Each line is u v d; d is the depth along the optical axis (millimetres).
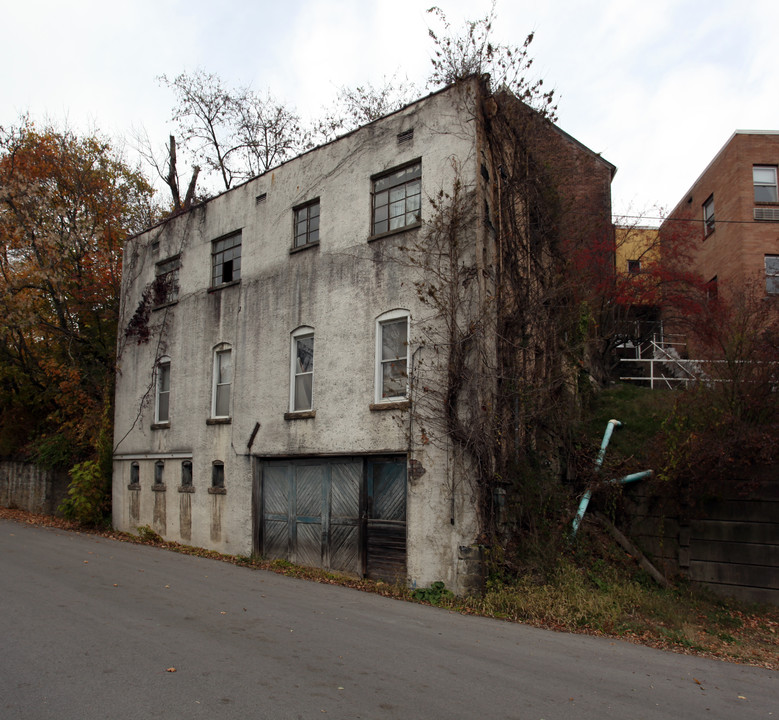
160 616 8547
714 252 25375
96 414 21594
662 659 7977
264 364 15156
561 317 14055
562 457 13172
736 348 11492
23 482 24328
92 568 12227
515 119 13375
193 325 17484
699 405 11648
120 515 19391
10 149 24828
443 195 12000
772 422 11062
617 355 20172
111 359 22609
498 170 12703
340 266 13711
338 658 6973
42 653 6703
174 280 18625
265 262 15555
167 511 17484
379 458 12547
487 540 10727
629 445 13328
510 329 12250
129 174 27844
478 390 11070
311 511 13727
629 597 10445
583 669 7203
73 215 25234
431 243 12039
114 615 8477
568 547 11703
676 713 5930
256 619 8656
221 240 17297
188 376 17406
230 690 5770
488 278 11727
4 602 9023
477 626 9141
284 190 15398
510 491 11492
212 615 8766
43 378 24500
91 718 5047
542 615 9852
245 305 15914
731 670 7742
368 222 13344
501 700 5926
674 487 11586
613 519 12539
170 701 5445
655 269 19656
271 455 14562
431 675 6559
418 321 12062
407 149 12844
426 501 11438
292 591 11062
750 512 11180
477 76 11992
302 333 14344
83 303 24047
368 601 10594
